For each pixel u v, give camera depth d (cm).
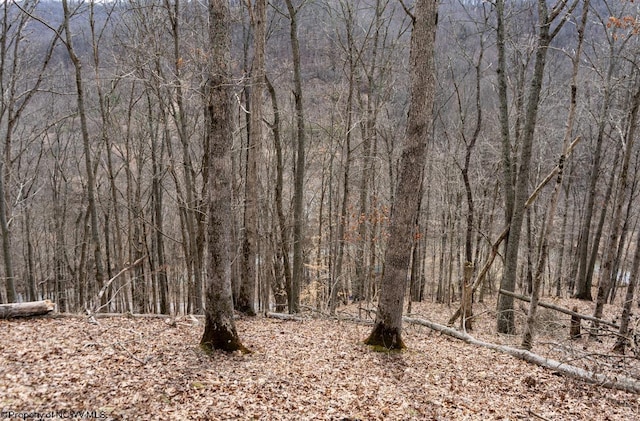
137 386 555
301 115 1323
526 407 636
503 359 848
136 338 750
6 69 1483
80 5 1228
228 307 735
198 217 1280
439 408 609
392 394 641
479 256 2339
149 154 2011
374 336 843
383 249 1780
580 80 1622
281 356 754
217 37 670
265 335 902
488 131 2436
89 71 1594
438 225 2652
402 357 798
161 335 796
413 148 768
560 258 2294
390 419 564
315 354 781
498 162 1830
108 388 538
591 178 1869
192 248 1416
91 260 2423
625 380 722
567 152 872
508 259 1214
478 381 724
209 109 686
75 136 2356
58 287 2492
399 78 1864
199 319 996
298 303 1375
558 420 595
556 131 1959
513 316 1228
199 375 618
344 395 618
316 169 2373
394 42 1630
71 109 1970
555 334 1237
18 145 2277
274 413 536
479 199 2112
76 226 2314
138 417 481
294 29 1259
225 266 724
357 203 2052
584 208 2288
